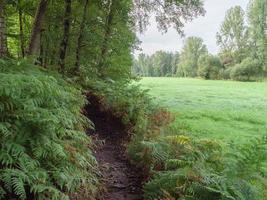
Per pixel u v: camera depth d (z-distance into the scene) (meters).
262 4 65.56
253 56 70.06
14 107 4.67
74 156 4.94
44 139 4.48
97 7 15.65
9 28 14.30
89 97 12.69
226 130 12.78
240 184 4.51
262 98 26.39
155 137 7.38
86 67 15.50
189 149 6.24
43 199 3.97
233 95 28.53
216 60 73.25
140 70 117.56
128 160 7.48
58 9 14.27
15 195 3.94
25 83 4.77
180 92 30.14
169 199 4.60
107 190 5.72
